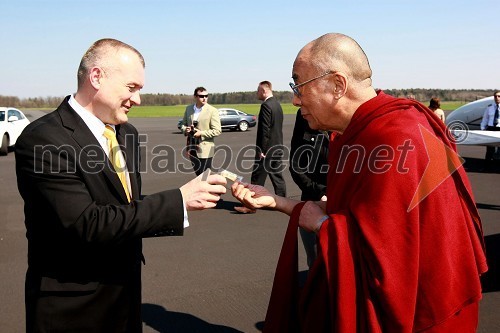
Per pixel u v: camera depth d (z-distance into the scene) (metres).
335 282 1.63
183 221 1.79
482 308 3.53
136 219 1.69
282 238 5.48
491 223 6.05
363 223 1.58
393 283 1.54
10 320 3.41
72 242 1.74
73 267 1.81
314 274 1.73
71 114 1.82
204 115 6.98
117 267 1.89
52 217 1.69
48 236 1.79
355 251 1.64
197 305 3.69
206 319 3.46
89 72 1.81
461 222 1.68
